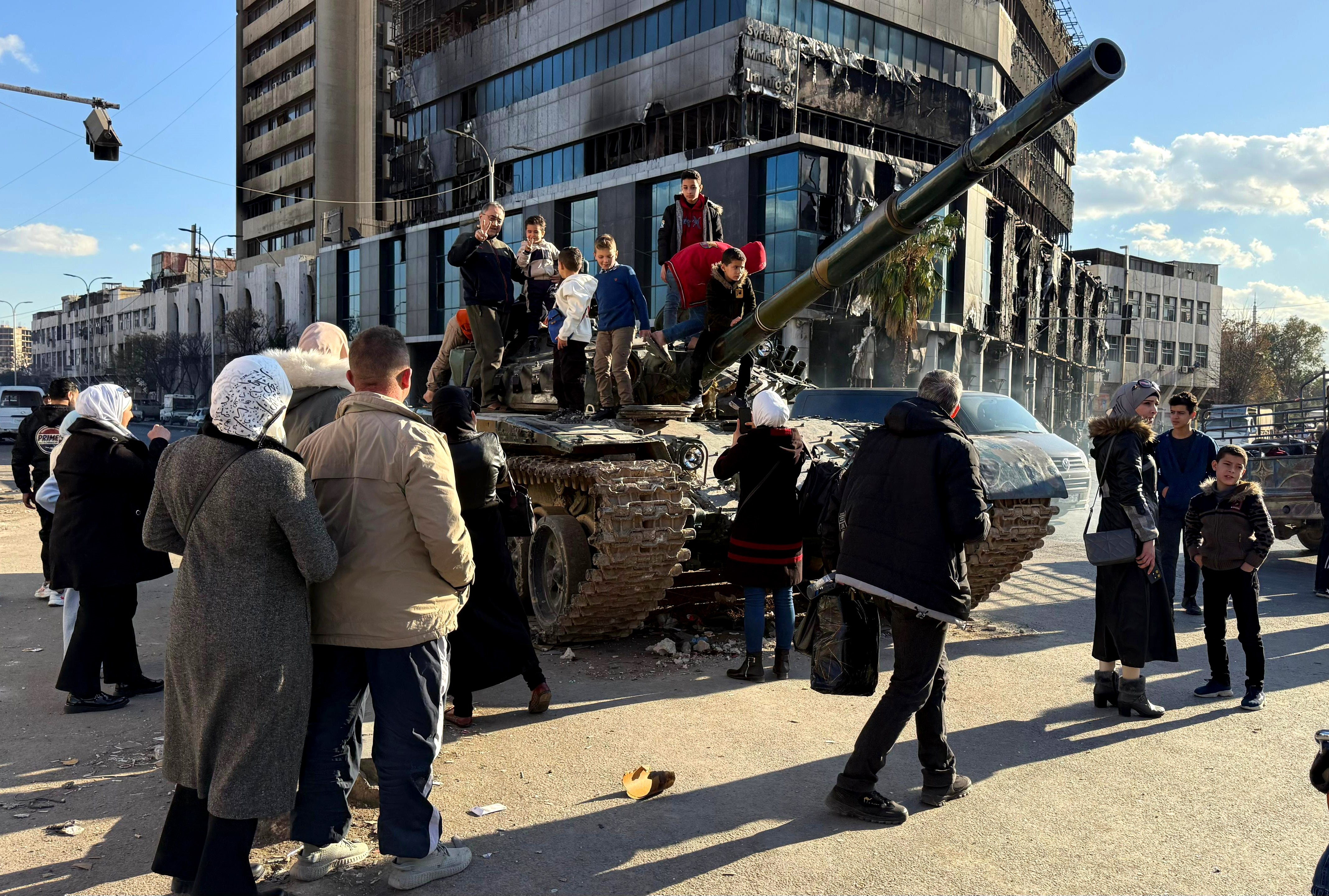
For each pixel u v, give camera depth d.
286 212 74.31
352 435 3.37
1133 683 5.45
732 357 7.43
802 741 5.04
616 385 7.62
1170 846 3.80
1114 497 5.51
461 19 55.78
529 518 5.57
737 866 3.62
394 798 3.36
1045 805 4.21
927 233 32.91
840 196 33.72
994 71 43.84
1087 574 10.29
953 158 5.07
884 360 35.16
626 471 6.64
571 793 4.32
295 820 3.35
